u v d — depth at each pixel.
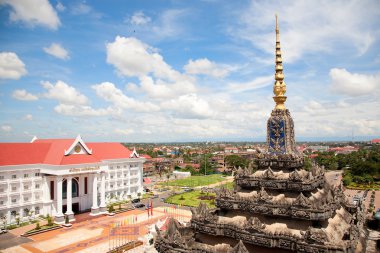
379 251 60.25
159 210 129.25
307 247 32.56
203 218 39.53
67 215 111.19
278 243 34.44
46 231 100.38
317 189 41.91
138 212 126.75
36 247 85.88
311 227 33.88
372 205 119.75
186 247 37.88
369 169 193.25
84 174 128.38
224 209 41.53
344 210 44.16
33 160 116.56
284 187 38.19
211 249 38.16
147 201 148.00
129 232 98.81
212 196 155.62
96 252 81.75
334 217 39.06
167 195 162.50
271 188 39.28
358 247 41.16
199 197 154.25
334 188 45.62
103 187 125.75
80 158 120.00
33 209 113.81
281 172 41.03
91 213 120.44
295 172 37.59
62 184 113.88
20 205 109.75
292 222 36.34
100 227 105.06
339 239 35.38
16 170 109.50
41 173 116.81
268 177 39.47
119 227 104.56
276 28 43.66
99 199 133.75
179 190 176.62
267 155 42.56
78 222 111.38
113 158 149.38
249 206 38.41
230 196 40.47
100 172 125.75
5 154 110.69
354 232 36.66
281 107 43.16
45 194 116.06
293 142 43.22
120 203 139.75
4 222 103.62
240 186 42.59
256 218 36.50
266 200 37.38
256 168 44.41
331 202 35.88
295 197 38.03
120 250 81.62
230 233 37.72
